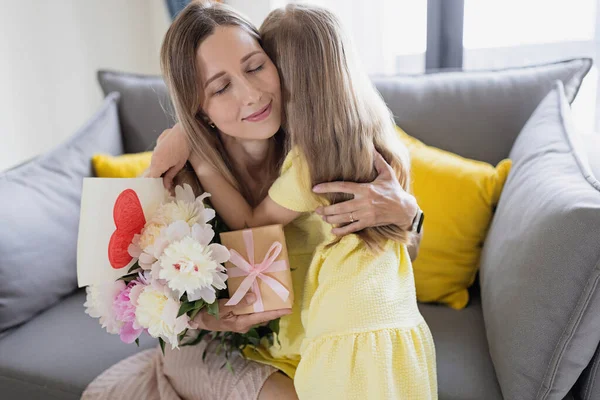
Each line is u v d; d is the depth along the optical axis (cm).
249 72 82
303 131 82
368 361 78
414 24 188
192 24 81
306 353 83
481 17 177
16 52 193
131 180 82
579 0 162
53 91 208
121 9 228
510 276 95
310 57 81
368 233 85
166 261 75
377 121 88
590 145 125
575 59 144
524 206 101
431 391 87
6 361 115
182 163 92
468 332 115
